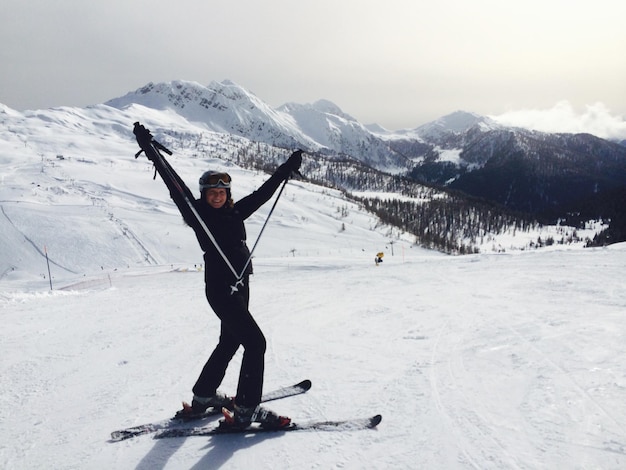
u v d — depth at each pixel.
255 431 2.73
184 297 11.03
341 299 8.40
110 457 2.59
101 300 11.09
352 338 5.12
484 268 11.55
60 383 4.20
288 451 2.49
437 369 3.69
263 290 10.74
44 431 3.07
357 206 119.81
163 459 2.52
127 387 3.90
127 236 67.19
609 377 3.11
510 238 148.38
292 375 3.82
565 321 5.02
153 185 97.00
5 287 36.12
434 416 2.77
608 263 10.18
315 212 102.25
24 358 5.25
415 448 2.41
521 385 3.15
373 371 3.77
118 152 171.38
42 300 11.75
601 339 4.10
